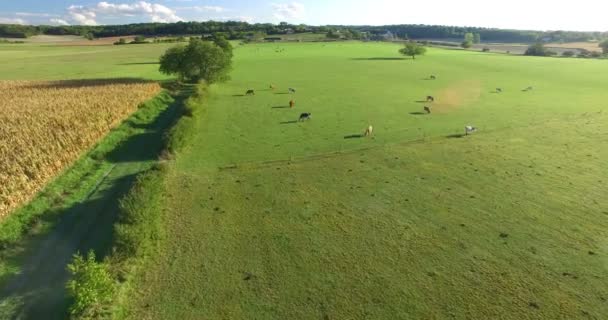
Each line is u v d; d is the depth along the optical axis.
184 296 20.06
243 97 70.75
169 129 46.75
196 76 86.50
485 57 154.62
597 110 57.28
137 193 28.92
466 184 32.25
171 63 83.69
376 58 146.00
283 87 81.19
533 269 21.53
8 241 24.86
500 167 35.62
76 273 20.12
